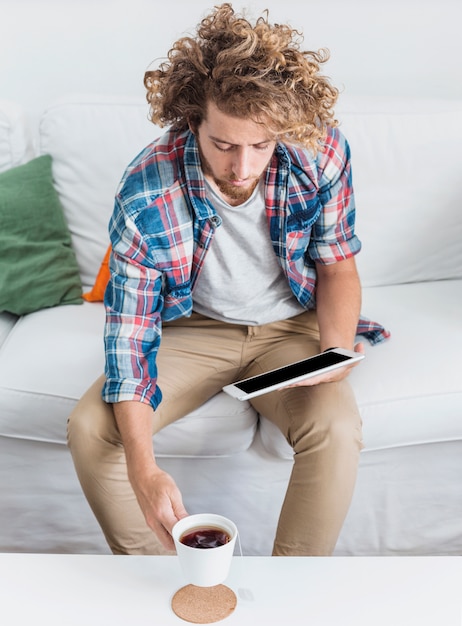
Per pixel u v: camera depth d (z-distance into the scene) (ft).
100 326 6.52
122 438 4.91
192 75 4.67
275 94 4.40
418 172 7.07
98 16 7.97
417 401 5.68
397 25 8.00
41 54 8.11
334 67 8.14
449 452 6.01
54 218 7.05
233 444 5.75
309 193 5.45
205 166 5.14
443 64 8.14
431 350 6.04
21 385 5.77
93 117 7.07
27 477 6.04
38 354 6.07
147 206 5.20
